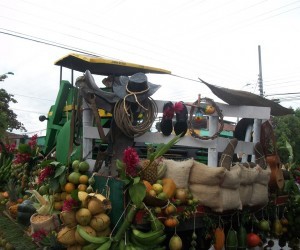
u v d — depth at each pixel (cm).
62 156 508
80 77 439
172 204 391
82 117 471
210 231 440
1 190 812
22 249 452
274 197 527
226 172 421
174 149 645
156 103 484
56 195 440
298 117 2306
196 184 425
